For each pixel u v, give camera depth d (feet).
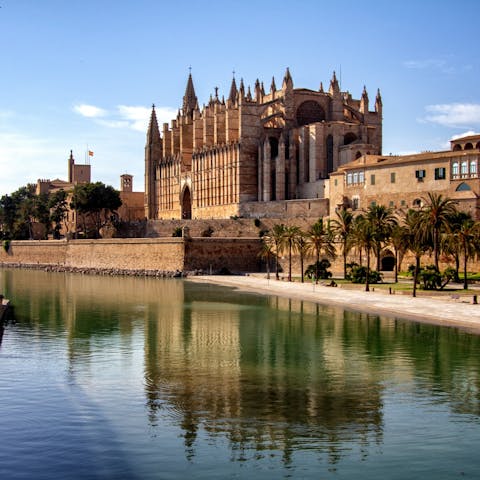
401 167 446.60
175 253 529.45
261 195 602.03
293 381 157.38
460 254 383.04
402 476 102.22
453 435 119.34
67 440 116.16
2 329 237.86
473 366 173.06
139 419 127.44
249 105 614.34
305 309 289.94
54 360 181.06
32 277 539.70
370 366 173.99
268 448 112.88
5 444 114.11
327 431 121.19
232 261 529.86
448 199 330.34
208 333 228.84
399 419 128.06
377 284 372.79
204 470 104.01
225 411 132.67
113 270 573.33
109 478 101.04
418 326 233.55
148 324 250.78
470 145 451.94
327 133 583.58
